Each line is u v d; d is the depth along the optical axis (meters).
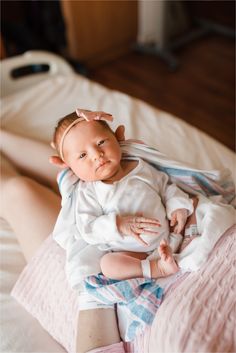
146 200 0.84
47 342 0.86
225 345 0.63
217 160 1.23
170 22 3.08
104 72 2.88
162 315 0.70
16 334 0.86
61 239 0.85
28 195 1.04
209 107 2.41
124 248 0.80
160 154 0.93
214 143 1.31
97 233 0.79
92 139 0.79
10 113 1.50
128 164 0.90
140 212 0.83
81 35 2.79
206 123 2.28
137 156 0.92
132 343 0.77
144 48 3.02
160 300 0.74
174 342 0.64
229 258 0.74
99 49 2.97
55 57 1.71
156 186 0.89
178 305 0.69
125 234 0.77
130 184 0.84
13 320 0.90
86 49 2.90
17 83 1.70
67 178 0.86
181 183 0.94
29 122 1.47
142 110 1.49
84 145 0.79
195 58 2.94
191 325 0.65
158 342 0.67
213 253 0.76
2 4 2.62
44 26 2.71
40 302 0.89
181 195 0.87
